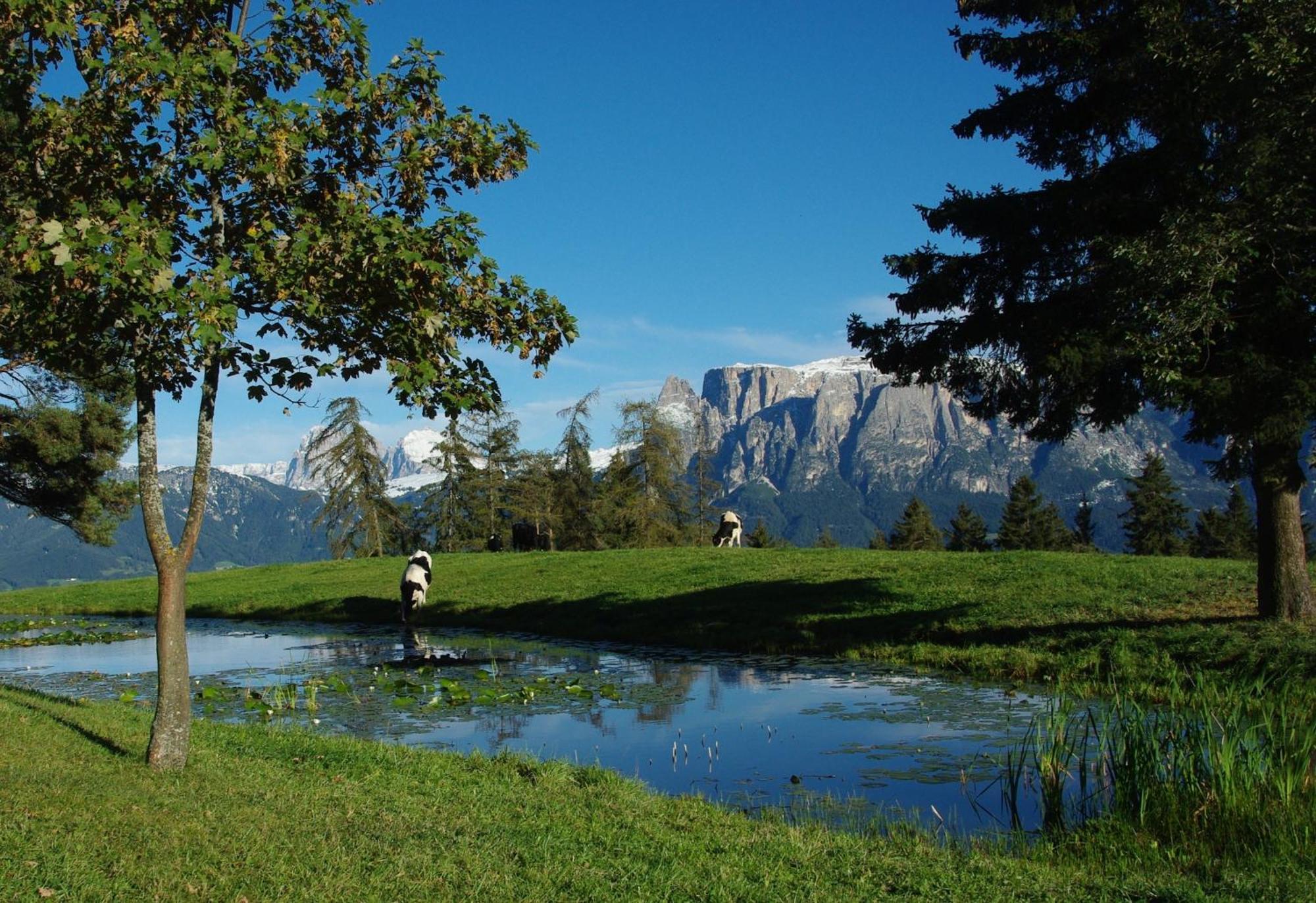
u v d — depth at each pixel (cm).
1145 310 1291
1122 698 1370
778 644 2044
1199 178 1449
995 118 1677
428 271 832
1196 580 1980
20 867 606
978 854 727
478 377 923
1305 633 1453
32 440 3319
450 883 617
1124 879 671
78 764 867
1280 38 1186
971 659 1705
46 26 791
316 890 596
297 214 845
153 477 874
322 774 893
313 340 898
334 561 4450
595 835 732
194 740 1032
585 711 1414
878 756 1102
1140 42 1452
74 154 830
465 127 919
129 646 2495
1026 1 1605
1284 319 1333
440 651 2203
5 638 2700
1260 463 1495
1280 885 646
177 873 614
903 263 1730
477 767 959
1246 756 849
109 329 912
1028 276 1644
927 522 10812
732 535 3956
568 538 7419
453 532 7088
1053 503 9956
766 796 944
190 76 801
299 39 923
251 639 2552
